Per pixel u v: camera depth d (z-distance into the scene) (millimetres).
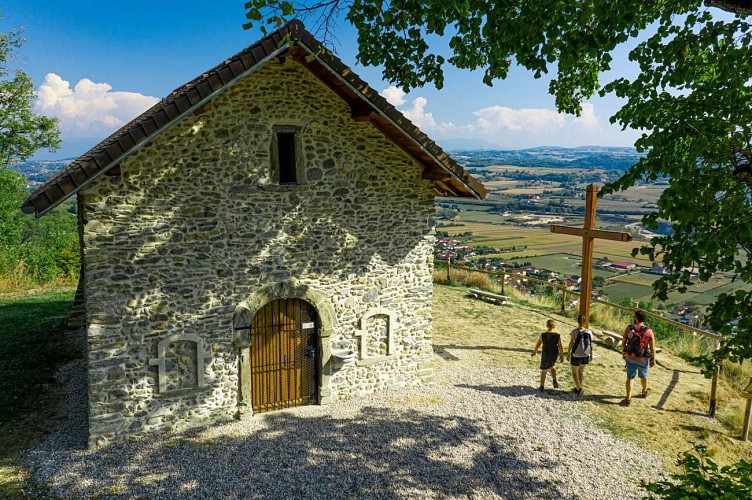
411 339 10781
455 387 10922
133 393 8445
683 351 13492
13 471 7555
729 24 5039
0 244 26016
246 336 9125
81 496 7074
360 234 9883
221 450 8289
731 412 10055
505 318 16141
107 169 7098
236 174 8688
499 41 6477
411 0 6395
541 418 9594
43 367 11477
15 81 26031
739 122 5184
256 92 8648
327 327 9773
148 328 8406
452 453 8375
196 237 8539
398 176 10062
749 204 4969
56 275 23891
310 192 9297
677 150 5918
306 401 10023
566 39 5953
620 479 7781
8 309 17203
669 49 5422
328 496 7246
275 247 9156
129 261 8133
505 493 7410
